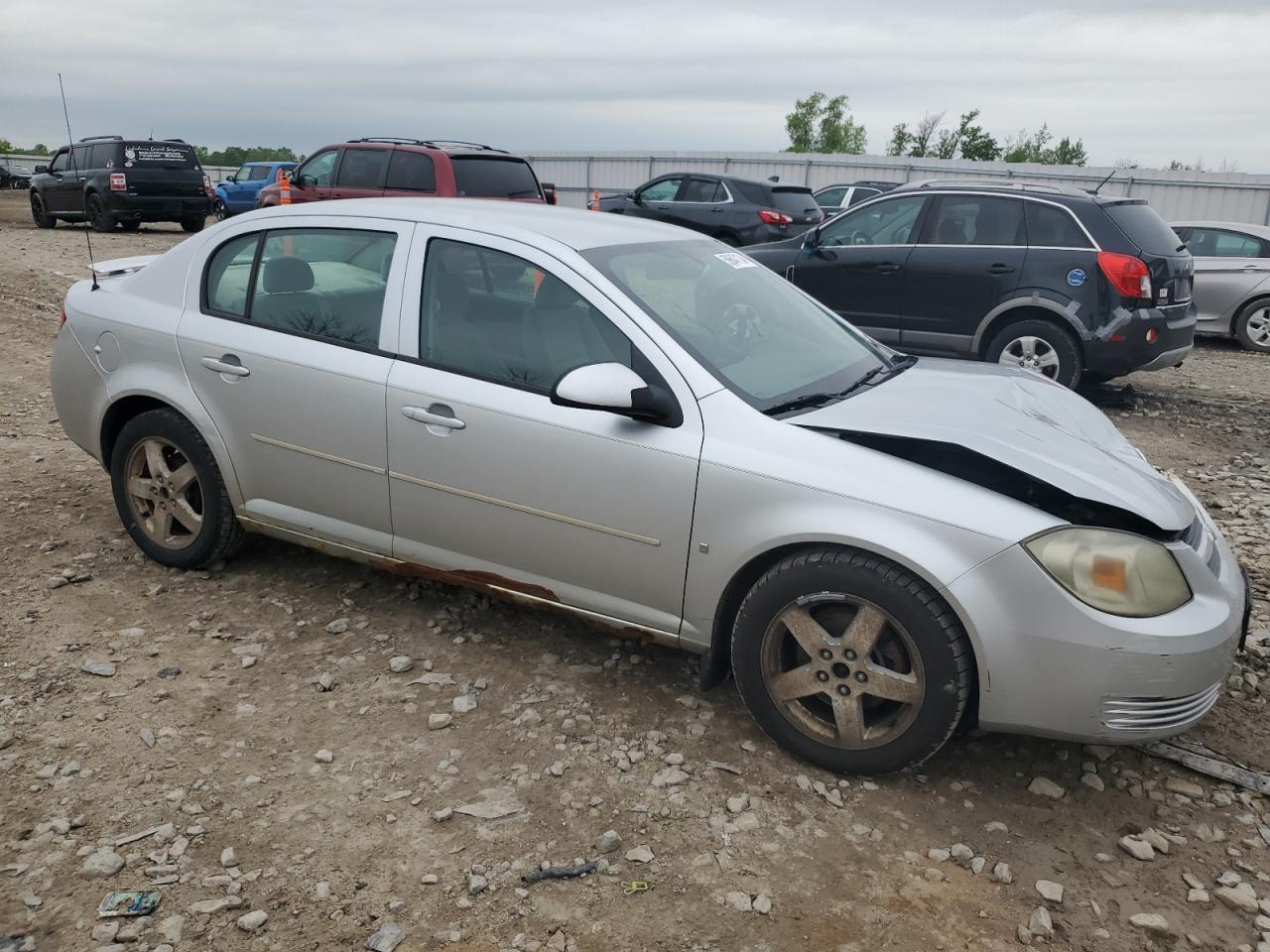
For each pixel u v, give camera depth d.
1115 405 8.95
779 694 3.17
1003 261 8.29
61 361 4.50
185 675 3.59
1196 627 2.79
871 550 2.89
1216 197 26.28
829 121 53.53
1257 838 2.93
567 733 3.31
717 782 3.07
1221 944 2.51
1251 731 3.48
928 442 3.02
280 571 4.46
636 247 3.76
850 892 2.64
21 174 44.72
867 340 4.18
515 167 13.10
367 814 2.88
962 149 49.66
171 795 2.92
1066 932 2.53
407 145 12.74
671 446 3.17
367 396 3.68
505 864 2.69
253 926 2.44
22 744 3.13
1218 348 12.88
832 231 9.38
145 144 20.73
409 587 4.34
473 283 3.60
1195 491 6.37
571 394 3.06
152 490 4.35
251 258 4.09
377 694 3.51
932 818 2.96
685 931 2.47
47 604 4.07
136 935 2.40
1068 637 2.77
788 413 3.22
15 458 5.96
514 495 3.45
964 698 2.90
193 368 4.10
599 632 4.00
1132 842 2.84
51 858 2.65
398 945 2.40
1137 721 2.81
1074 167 28.36
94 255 16.42
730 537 3.10
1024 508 2.86
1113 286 7.88
